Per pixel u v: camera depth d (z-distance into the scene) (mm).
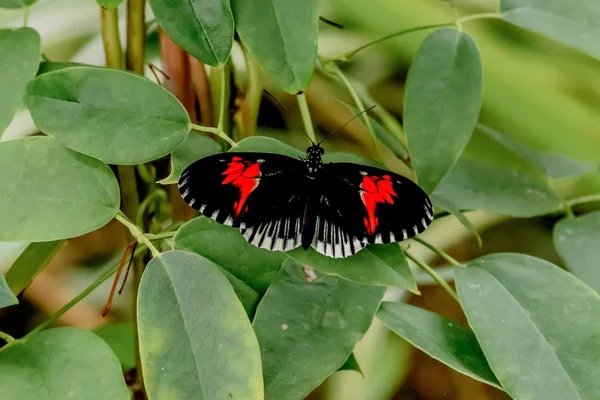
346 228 650
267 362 643
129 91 648
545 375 646
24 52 651
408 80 665
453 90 664
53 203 641
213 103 701
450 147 663
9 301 631
